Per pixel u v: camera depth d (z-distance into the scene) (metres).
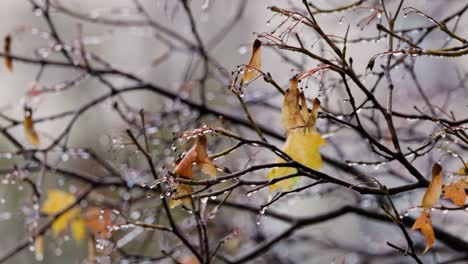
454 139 1.97
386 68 1.90
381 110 1.82
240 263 2.23
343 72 1.78
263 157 2.38
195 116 2.35
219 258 2.24
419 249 2.37
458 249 2.11
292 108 1.76
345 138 2.36
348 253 2.72
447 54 1.81
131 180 2.29
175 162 1.80
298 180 1.88
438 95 2.42
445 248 2.35
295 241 2.66
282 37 1.79
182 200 1.79
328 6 2.20
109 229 1.96
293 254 2.72
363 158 2.35
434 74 2.49
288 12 1.79
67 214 2.33
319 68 1.77
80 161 2.82
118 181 2.30
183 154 1.80
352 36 2.21
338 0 2.17
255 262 2.57
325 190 2.37
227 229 2.53
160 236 2.38
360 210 2.18
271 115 2.50
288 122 1.76
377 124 2.11
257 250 2.22
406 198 2.27
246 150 2.33
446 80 2.49
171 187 1.79
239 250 2.56
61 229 2.33
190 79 2.90
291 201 2.36
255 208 2.28
